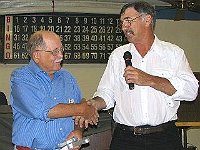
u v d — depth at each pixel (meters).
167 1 5.26
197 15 6.20
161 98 2.69
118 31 5.87
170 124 2.73
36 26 5.64
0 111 3.58
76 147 2.50
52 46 2.51
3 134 3.55
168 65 2.74
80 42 5.80
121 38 5.89
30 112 2.43
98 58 5.86
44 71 2.53
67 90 2.64
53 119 2.50
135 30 2.67
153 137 2.69
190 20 6.23
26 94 2.44
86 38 5.81
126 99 2.74
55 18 5.69
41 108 2.43
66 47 5.77
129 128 2.74
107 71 2.89
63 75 2.68
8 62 5.61
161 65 2.74
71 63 5.81
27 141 2.48
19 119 2.51
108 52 5.88
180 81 2.63
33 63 2.55
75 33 5.78
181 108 4.81
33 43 2.52
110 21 5.85
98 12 5.60
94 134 3.64
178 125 4.76
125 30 2.71
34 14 5.62
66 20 5.73
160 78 2.60
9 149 3.55
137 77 2.56
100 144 3.65
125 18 2.68
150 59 2.76
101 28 5.84
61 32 5.73
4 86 5.64
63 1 5.47
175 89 2.62
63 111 2.46
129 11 2.67
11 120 3.58
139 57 2.77
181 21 6.21
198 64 6.28
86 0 5.52
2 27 5.57
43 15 5.65
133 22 2.66
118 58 2.84
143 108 2.69
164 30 6.15
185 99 2.68
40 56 2.50
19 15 5.59
